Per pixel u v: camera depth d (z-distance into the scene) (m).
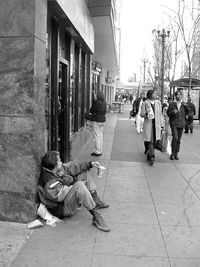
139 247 4.23
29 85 4.60
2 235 4.44
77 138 10.32
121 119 25.48
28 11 4.52
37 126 4.75
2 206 4.82
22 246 4.18
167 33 19.72
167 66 25.86
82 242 4.32
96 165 5.42
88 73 14.03
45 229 4.65
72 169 5.37
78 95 11.12
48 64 6.86
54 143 7.24
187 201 5.98
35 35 4.56
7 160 4.72
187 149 11.77
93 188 5.50
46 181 4.88
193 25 19.30
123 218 5.14
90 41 11.80
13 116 4.66
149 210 5.50
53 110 7.19
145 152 10.37
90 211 4.77
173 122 9.59
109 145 12.24
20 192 4.75
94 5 11.45
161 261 3.90
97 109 9.95
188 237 4.53
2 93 4.65
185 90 23.72
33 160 4.69
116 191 6.49
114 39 17.41
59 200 4.87
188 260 3.93
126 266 3.78
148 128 8.91
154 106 8.84
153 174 7.92
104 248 4.18
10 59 4.60
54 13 6.63
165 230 4.73
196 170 8.43
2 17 4.56
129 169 8.38
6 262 3.80
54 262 3.83
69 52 8.88
